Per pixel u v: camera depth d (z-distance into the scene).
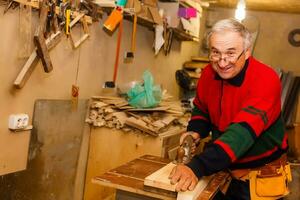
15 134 2.13
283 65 5.53
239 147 1.46
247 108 1.56
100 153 2.90
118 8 2.78
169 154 2.90
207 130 2.04
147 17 3.22
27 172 2.28
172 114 3.21
